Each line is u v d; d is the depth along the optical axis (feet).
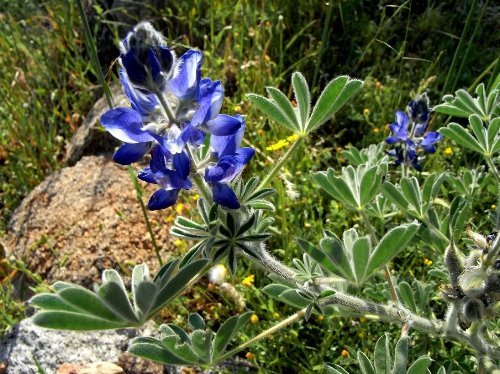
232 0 2.11
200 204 0.82
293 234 1.41
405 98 1.82
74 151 1.82
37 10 2.33
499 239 0.81
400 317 0.93
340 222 1.42
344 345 1.19
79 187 1.63
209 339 0.78
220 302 1.34
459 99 1.27
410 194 1.10
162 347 0.79
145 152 0.71
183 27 2.10
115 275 0.69
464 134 1.16
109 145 1.78
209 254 0.75
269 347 1.24
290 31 2.04
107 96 1.23
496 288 0.81
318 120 0.87
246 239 0.77
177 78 0.69
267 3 2.05
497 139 1.14
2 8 2.46
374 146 1.40
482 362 0.94
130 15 2.10
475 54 1.92
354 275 0.85
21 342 1.27
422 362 0.78
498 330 1.11
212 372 1.20
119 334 1.28
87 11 2.19
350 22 2.01
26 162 1.88
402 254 1.39
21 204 1.69
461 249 1.31
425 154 1.62
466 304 0.83
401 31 2.02
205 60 1.92
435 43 1.99
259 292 1.28
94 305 0.63
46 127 2.03
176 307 1.33
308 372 1.19
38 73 2.13
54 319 0.63
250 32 1.93
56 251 1.51
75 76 2.06
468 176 1.35
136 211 1.53
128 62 0.66
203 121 0.71
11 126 1.92
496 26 1.99
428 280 1.34
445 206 1.34
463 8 2.06
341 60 1.99
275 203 1.47
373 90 1.80
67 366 1.19
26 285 1.51
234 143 0.75
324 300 0.88
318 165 1.60
